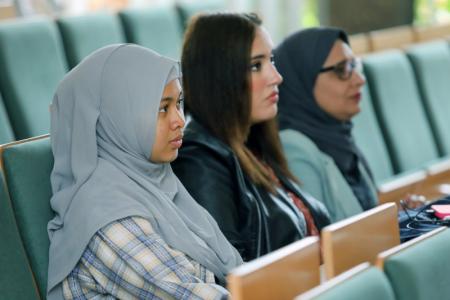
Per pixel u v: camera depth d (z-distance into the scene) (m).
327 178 7.13
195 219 5.37
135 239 4.74
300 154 7.12
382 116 9.78
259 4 14.77
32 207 4.99
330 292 3.43
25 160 5.01
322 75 7.33
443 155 10.59
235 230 5.67
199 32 6.11
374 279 3.65
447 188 8.00
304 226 6.21
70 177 5.04
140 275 4.69
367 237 4.53
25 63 9.06
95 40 10.15
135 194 4.95
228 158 5.82
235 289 3.55
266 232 5.82
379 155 9.54
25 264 4.84
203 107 6.04
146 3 13.58
